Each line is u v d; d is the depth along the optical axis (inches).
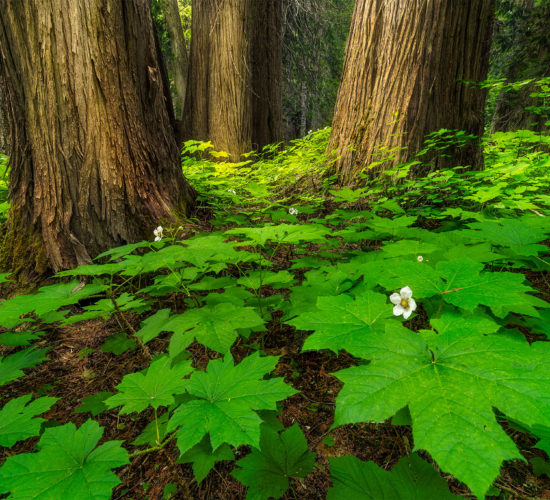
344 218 137.0
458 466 26.3
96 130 120.2
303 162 248.2
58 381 83.8
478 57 172.7
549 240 117.6
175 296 112.9
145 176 137.1
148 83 138.0
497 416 60.2
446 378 34.5
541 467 52.1
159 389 53.2
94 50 117.0
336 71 533.6
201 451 55.1
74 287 78.1
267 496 47.5
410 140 171.5
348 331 46.5
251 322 65.7
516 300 42.6
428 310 62.7
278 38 420.5
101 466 43.4
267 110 423.8
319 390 73.7
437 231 133.2
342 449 59.8
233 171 243.3
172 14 502.9
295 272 129.1
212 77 345.4
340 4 506.6
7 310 66.4
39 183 117.5
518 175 139.4
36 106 114.0
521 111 343.6
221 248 74.7
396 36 170.6
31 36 110.4
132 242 128.6
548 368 32.6
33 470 42.3
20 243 119.5
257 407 44.5
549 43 328.5
